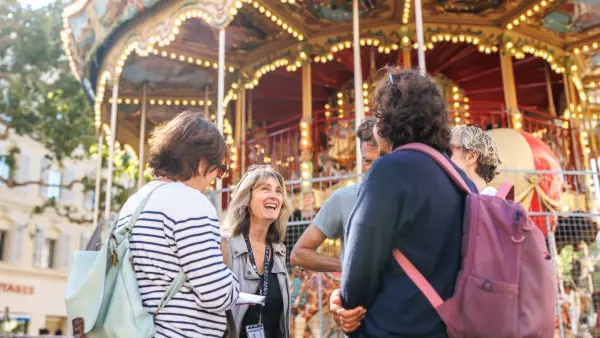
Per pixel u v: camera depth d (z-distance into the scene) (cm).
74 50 1146
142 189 233
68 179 2881
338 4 985
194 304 211
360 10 1012
